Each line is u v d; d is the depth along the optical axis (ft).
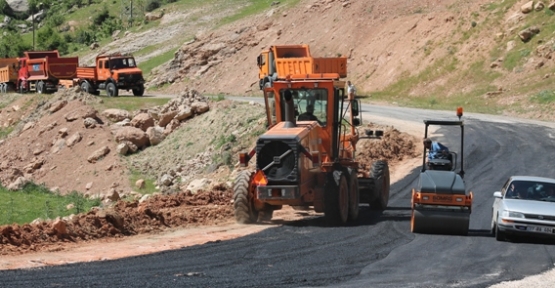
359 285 101.86
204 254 123.54
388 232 149.38
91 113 383.24
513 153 260.62
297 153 150.82
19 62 508.12
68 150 363.97
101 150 350.23
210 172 305.53
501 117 355.36
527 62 425.69
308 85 164.35
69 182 339.36
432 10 525.75
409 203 195.11
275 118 168.55
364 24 556.51
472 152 264.52
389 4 565.94
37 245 129.49
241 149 311.68
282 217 172.24
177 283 100.63
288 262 117.70
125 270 109.29
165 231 150.20
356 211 166.61
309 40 585.22
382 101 446.60
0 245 125.80
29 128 399.24
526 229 137.59
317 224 159.84
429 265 117.39
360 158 258.98
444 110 388.57
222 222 161.79
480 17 478.59
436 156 155.94
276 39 620.49
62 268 110.42
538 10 455.22
